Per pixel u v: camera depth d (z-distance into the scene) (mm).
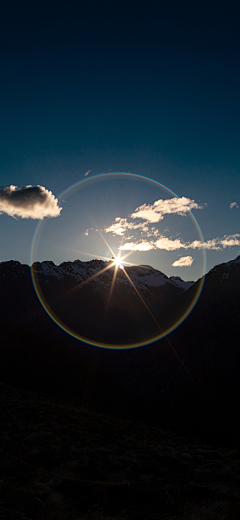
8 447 12578
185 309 167625
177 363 121938
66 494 9180
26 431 16422
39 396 29031
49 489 9359
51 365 44281
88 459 13227
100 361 143500
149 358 140000
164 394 107500
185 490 10602
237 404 80375
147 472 12578
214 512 8883
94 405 34562
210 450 21594
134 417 35281
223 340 116625
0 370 34250
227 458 18141
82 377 46594
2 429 15930
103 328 192375
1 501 7871
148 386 119000
